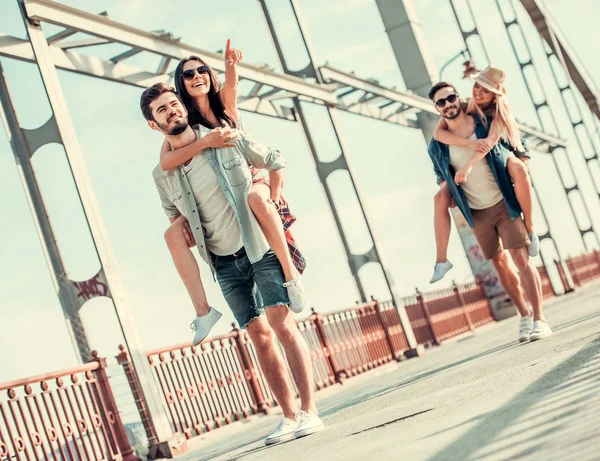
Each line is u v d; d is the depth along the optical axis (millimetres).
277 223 3963
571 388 2752
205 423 8281
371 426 3410
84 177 8039
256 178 4074
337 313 12227
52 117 8055
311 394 4070
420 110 17641
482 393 3322
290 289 3965
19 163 8164
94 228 7898
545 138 28109
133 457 7043
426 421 2961
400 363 13781
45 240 8141
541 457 1842
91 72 9188
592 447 1804
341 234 14625
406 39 18484
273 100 13562
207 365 8594
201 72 4102
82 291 7930
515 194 6133
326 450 2988
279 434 4133
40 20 8273
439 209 6430
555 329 6840
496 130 6086
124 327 7660
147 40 9594
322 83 14078
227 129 3959
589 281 31922
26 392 5836
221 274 4137
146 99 3951
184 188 4008
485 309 20078
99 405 6859
